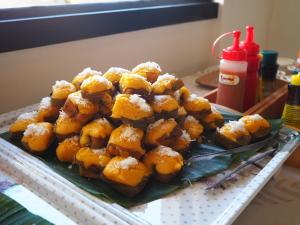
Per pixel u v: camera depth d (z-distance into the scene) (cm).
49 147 38
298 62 83
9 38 48
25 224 27
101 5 64
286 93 63
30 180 33
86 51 62
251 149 41
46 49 56
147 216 29
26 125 39
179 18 80
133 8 69
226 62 55
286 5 128
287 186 44
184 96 43
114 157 33
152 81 40
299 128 53
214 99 61
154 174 34
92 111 36
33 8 53
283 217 39
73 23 56
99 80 36
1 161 36
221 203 32
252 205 41
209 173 36
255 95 61
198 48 93
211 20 94
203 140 43
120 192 31
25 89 55
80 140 36
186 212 30
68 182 32
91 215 28
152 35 76
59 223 28
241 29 108
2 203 29
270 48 138
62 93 39
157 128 35
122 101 34
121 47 69
